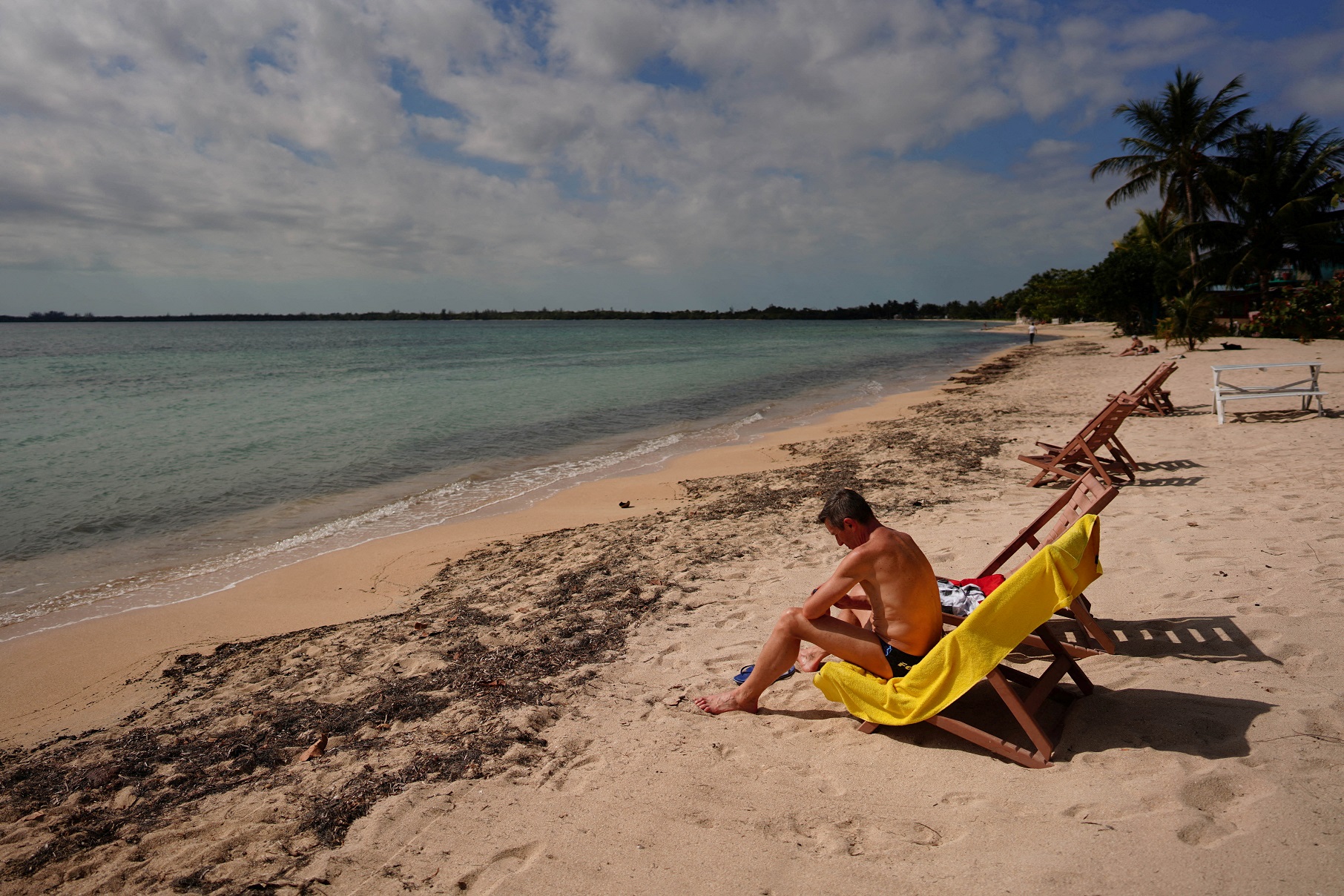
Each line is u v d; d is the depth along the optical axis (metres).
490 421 19.08
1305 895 2.39
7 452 14.90
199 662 5.83
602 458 14.18
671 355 49.53
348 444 15.73
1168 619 4.64
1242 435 10.84
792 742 3.74
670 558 7.26
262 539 9.32
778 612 5.57
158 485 12.15
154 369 40.44
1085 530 3.32
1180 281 41.06
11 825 3.63
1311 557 5.44
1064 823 2.89
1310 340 29.91
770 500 9.53
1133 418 13.35
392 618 6.36
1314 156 34.31
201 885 2.97
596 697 4.41
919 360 42.09
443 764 3.75
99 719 4.97
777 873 2.76
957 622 4.16
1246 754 3.20
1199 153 36.88
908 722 3.56
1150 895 2.47
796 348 59.25
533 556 7.94
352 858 3.06
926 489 9.32
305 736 4.28
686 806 3.23
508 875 2.86
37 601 7.36
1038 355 39.34
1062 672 3.64
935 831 2.94
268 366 41.69
